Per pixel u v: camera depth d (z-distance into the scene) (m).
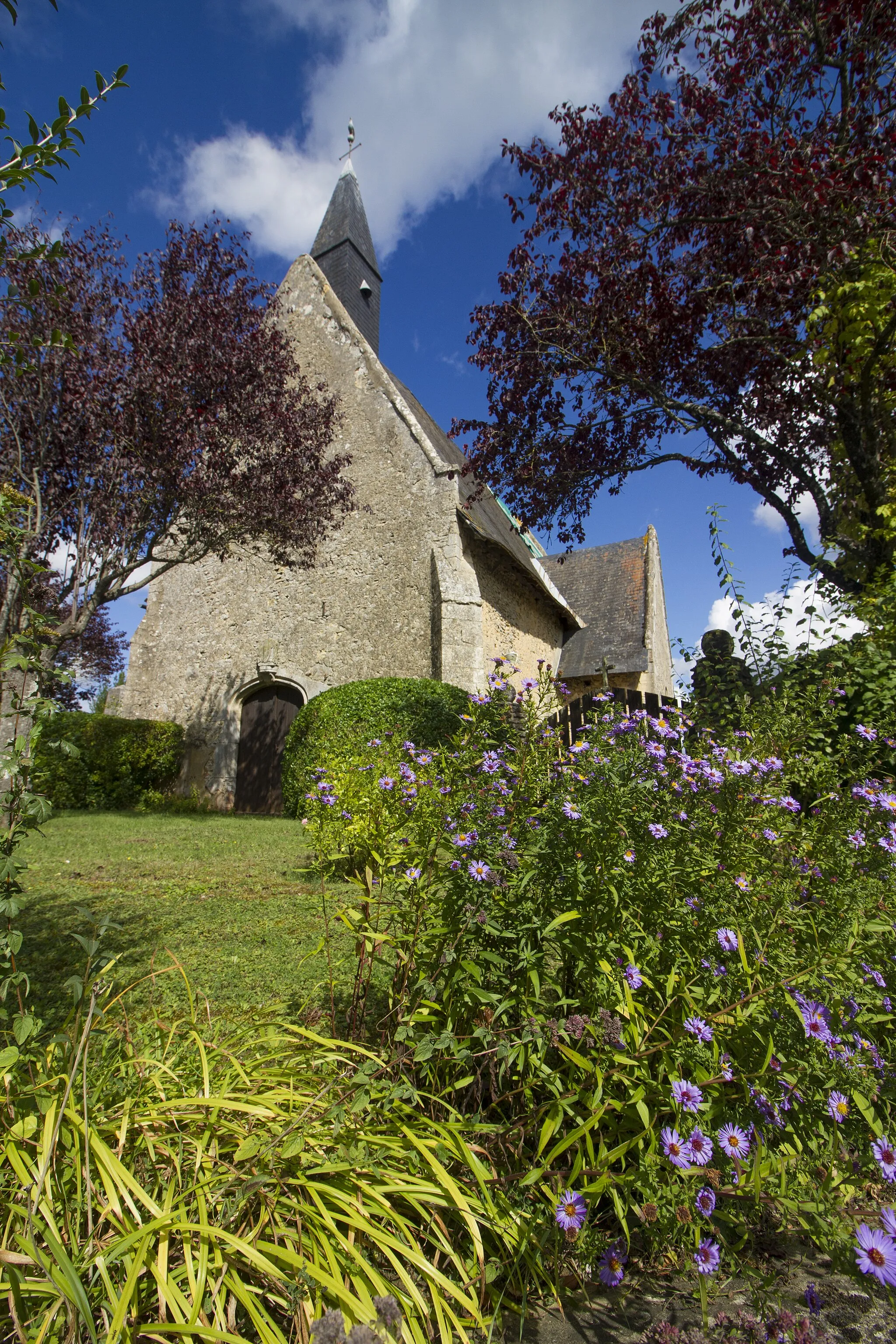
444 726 8.57
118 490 7.38
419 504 10.84
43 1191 1.17
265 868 5.63
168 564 8.88
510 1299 1.43
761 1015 1.55
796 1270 1.54
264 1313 1.10
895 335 4.86
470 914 1.68
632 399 7.36
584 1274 1.47
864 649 3.47
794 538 6.70
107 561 7.65
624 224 6.35
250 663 12.52
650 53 6.03
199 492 7.96
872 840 2.26
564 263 6.64
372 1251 1.35
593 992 1.67
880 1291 1.32
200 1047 1.61
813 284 5.49
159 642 14.34
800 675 3.60
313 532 9.73
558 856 1.76
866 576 5.30
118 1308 0.98
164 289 7.98
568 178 6.41
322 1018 2.21
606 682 5.36
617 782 1.87
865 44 5.21
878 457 5.53
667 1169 1.42
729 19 5.77
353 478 11.67
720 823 2.07
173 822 9.07
